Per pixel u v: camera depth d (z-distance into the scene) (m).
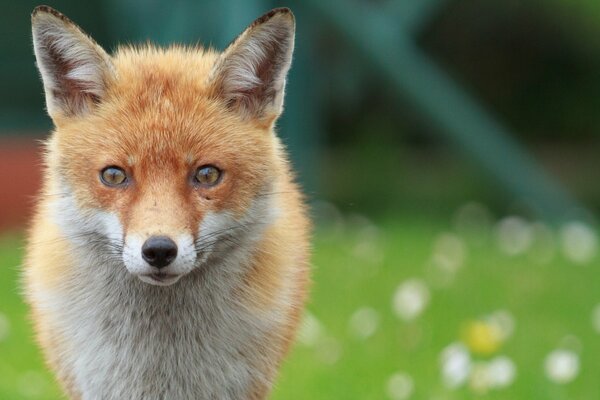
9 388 10.80
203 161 7.80
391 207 24.31
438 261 15.95
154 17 19.70
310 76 21.25
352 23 19.84
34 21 8.10
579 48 27.20
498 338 9.72
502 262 16.27
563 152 28.58
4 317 12.97
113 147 7.79
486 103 28.34
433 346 12.01
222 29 18.72
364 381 10.91
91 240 7.94
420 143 29.45
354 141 27.30
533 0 26.47
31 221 9.20
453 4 26.72
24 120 21.11
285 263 8.39
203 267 8.05
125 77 8.22
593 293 14.36
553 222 20.19
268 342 8.29
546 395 10.13
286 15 8.27
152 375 8.23
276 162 8.27
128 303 8.12
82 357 8.16
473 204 23.70
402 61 19.97
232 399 8.30
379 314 13.12
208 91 8.16
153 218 7.48
